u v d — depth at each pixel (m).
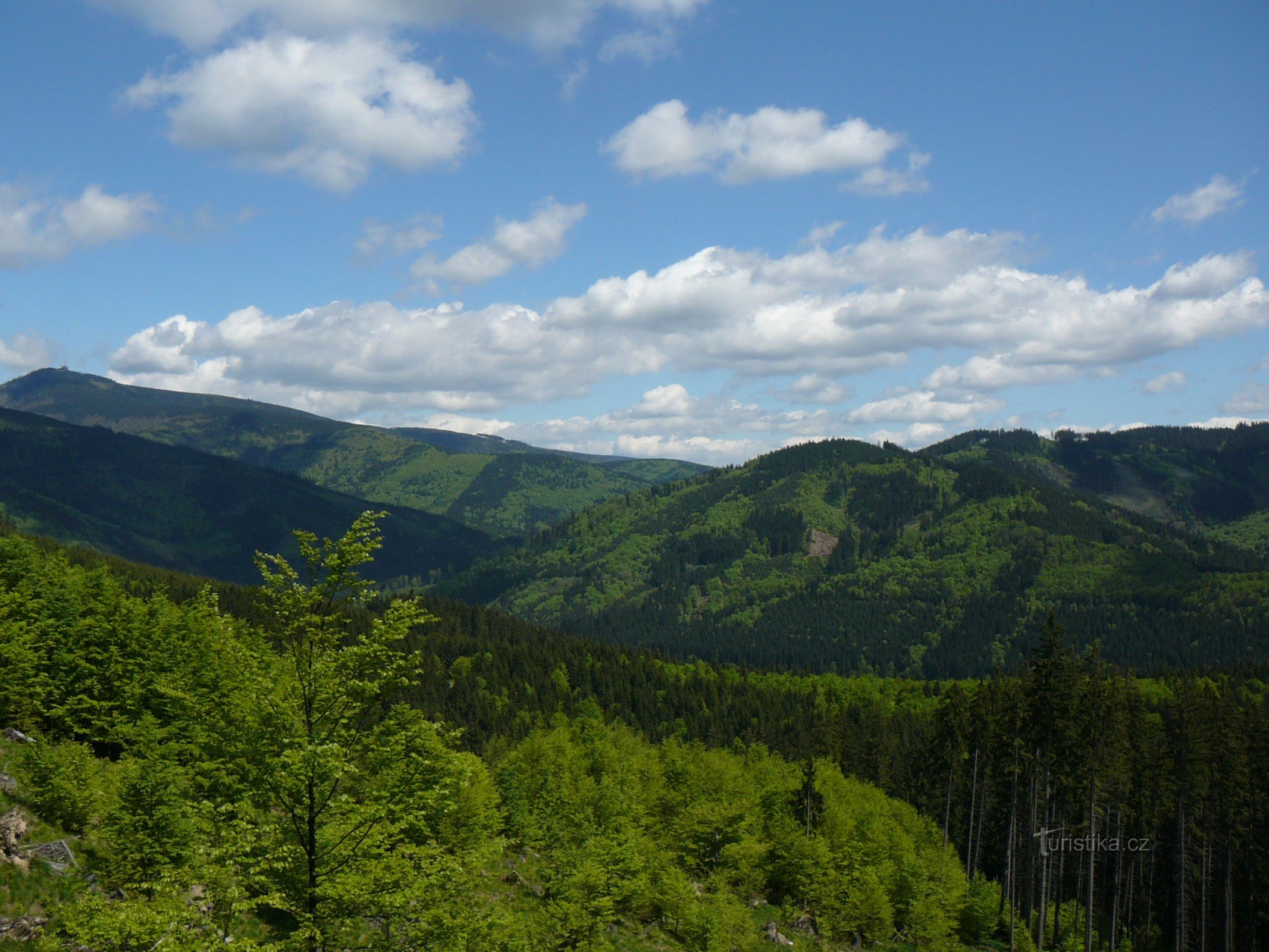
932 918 69.31
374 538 19.88
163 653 58.25
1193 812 71.56
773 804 87.12
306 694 18.89
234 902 18.45
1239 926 75.44
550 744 100.75
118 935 17.84
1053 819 84.94
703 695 199.62
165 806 33.97
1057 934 76.69
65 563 78.56
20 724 51.88
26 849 35.47
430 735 20.38
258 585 19.72
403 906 19.20
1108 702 68.81
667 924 63.09
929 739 100.88
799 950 61.69
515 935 25.94
